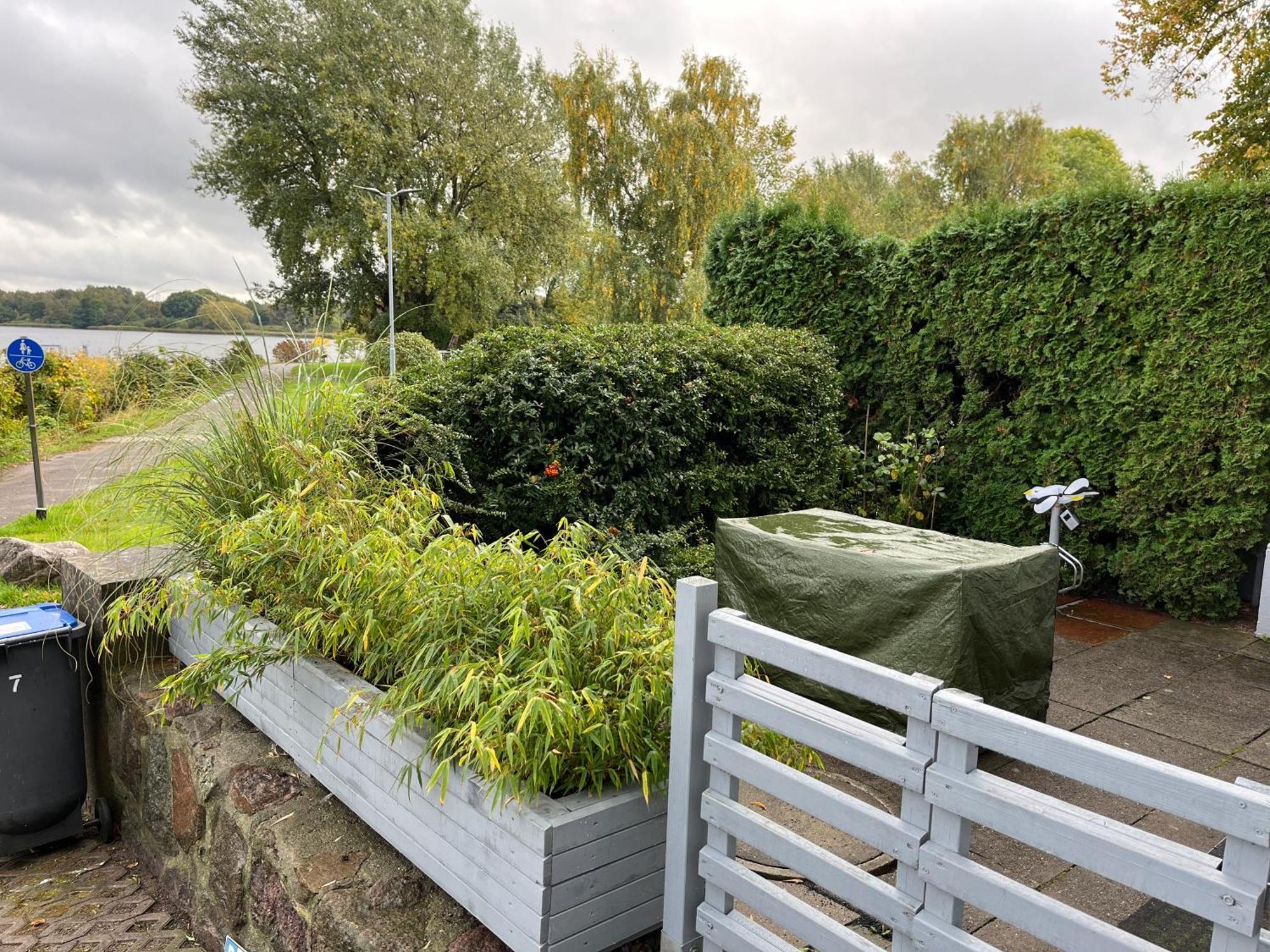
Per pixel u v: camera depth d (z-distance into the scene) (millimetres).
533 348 3908
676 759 1481
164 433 2881
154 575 2805
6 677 2807
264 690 2412
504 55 25828
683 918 1500
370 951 1599
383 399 3314
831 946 1275
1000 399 5660
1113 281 4805
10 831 2895
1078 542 5184
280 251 23734
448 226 23625
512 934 1512
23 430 11609
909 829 1149
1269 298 4230
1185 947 1839
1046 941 1001
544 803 1499
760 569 3057
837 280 6109
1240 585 4973
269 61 21906
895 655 2623
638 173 22750
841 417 5766
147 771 2744
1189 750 3053
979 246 5391
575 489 3838
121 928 2521
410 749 1755
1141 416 4805
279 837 1993
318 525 2188
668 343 4504
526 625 1623
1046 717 2996
